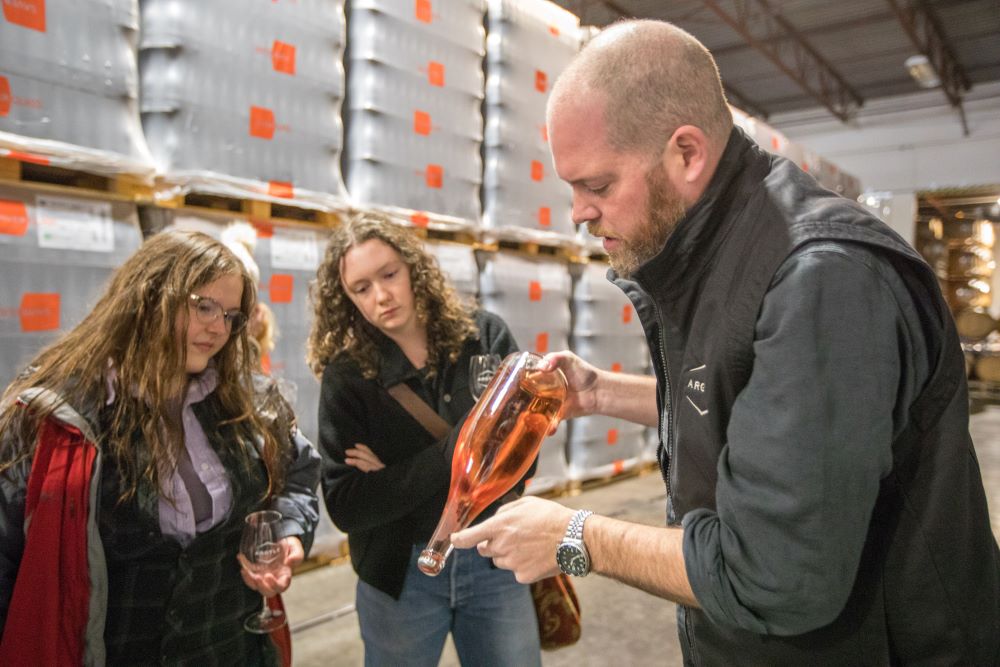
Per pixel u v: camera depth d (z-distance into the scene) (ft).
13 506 3.77
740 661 3.05
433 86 11.12
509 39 12.33
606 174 2.79
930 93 39.45
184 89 8.32
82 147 7.47
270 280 9.48
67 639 3.69
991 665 2.89
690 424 2.98
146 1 8.25
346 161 10.60
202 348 4.32
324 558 10.62
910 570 2.76
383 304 5.03
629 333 15.62
